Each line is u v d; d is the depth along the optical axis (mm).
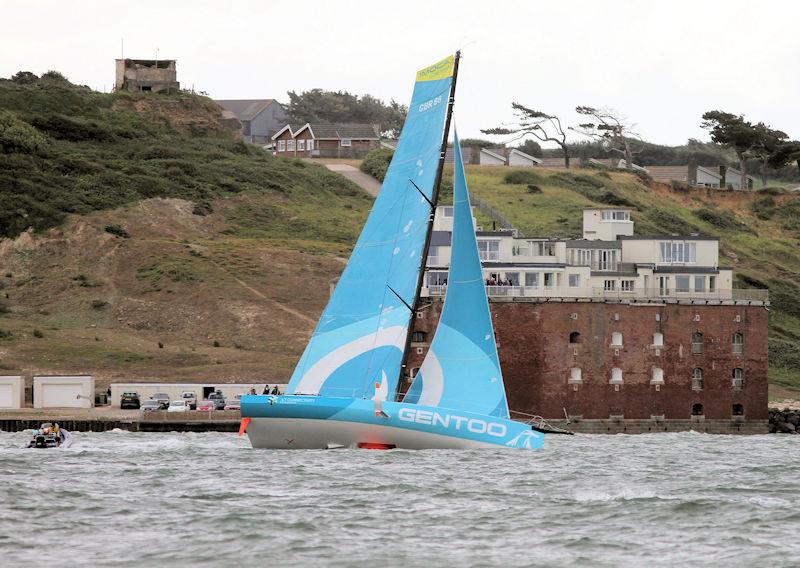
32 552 156375
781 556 157000
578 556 157000
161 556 154625
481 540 166000
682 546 162875
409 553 157375
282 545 160625
